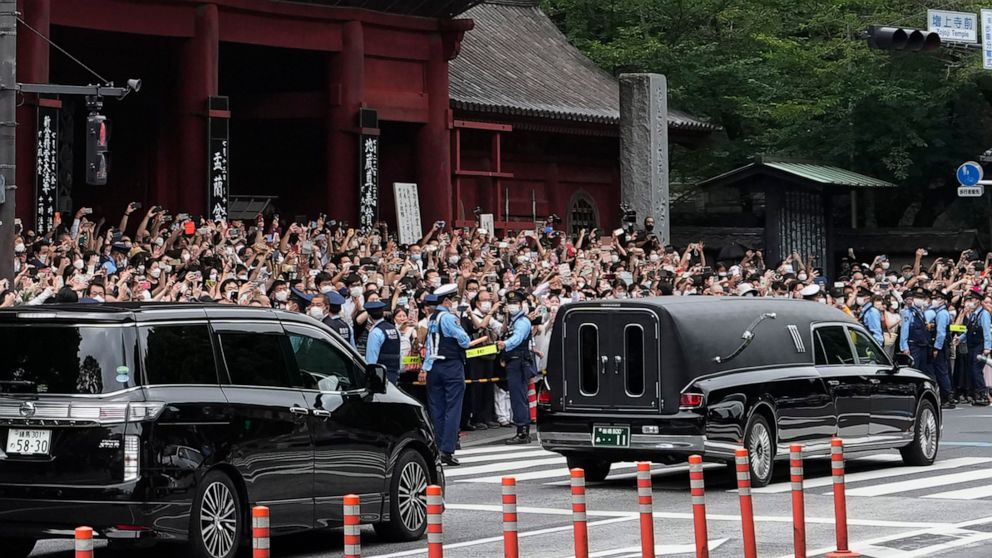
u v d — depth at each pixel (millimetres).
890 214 132875
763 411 41656
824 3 124188
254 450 29234
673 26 126312
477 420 60562
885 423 45469
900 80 117438
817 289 68062
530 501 39156
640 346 40906
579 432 41531
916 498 38781
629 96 103188
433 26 94375
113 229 66875
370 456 32219
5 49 47562
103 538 27234
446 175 95250
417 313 55500
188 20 82812
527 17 123875
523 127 105500
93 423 27250
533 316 59812
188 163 82938
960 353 75375
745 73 120812
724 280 74625
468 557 30438
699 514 25469
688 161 127938
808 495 39656
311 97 93062
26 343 28062
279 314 31000
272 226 73812
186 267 54500
